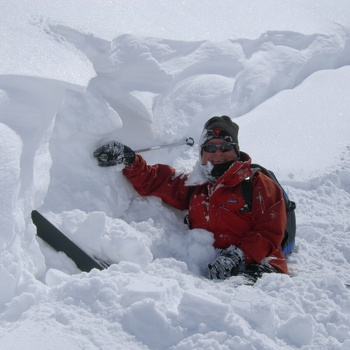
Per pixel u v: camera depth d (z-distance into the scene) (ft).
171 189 15.37
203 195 14.79
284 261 13.99
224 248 14.37
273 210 13.99
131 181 15.42
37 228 12.98
